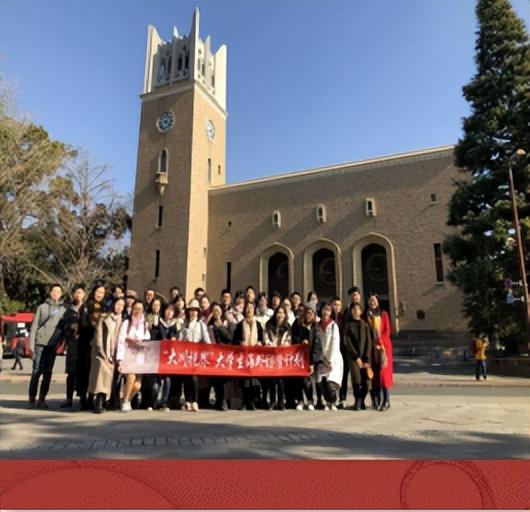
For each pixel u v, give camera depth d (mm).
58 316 7945
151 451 4395
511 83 19391
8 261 28562
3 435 5180
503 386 13617
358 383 7941
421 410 7906
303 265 34562
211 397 10281
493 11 20547
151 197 38938
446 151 31609
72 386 7887
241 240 37688
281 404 8086
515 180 18766
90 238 31922
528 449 4598
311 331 8305
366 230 32938
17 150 25297
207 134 40812
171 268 36375
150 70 42750
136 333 7797
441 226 30625
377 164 33812
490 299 17938
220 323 8781
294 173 36938
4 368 19656
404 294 30594
